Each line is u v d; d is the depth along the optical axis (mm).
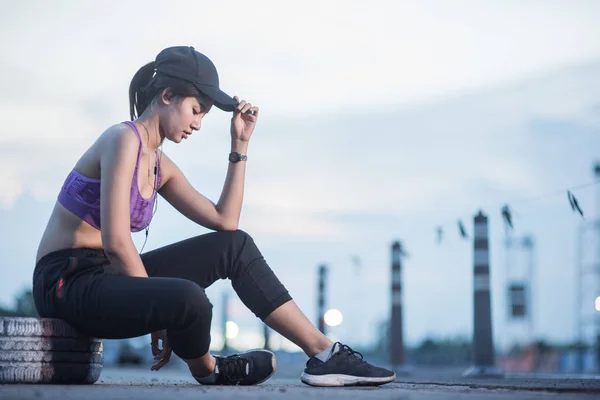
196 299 2834
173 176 3332
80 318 2871
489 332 6254
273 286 3182
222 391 2543
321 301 11273
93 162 2951
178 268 3152
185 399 2121
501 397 2324
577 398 2328
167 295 2799
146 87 3086
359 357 3234
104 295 2816
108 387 2766
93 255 2975
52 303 2906
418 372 9203
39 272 2961
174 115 3039
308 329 3191
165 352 3010
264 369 3238
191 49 3098
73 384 2998
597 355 14586
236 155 3432
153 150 3104
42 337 2881
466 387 3162
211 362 3115
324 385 3117
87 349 2988
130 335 2891
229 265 3188
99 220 2969
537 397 2352
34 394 2182
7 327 2844
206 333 2947
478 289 6285
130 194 2963
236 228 3395
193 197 3359
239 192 3402
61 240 2957
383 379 3166
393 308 8352
